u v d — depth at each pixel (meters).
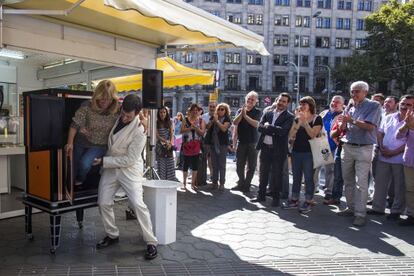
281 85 63.50
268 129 6.37
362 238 4.91
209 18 5.03
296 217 5.86
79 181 4.17
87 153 4.10
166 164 7.30
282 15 62.59
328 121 7.13
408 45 43.31
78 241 4.46
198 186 8.36
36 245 4.30
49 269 3.66
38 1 4.52
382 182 6.05
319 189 8.23
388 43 45.44
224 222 5.50
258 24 62.09
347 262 4.09
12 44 4.86
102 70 7.86
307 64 63.62
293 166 6.38
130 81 10.53
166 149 7.25
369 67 45.53
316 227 5.37
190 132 7.85
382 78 45.78
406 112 5.71
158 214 4.43
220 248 4.42
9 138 6.46
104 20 5.27
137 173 4.16
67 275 3.54
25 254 4.03
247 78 62.38
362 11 64.44
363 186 5.49
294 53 63.22
